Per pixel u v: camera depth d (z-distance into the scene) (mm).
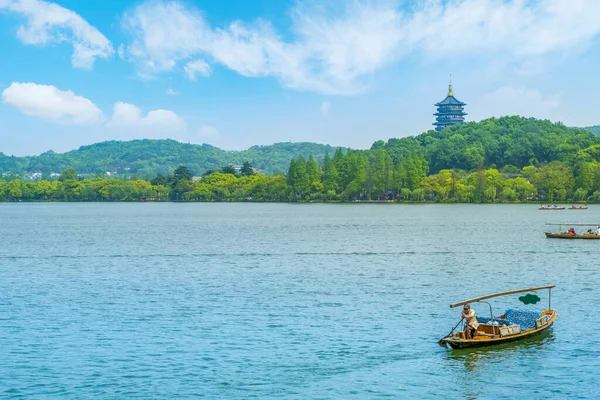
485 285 84125
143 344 55750
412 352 53344
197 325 62062
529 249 128250
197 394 45031
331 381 47312
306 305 70875
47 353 53344
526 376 48250
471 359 51656
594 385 46594
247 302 72688
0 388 45969
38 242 151250
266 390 45719
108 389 45844
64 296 76938
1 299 75062
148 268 102250
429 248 131375
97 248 135375
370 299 74375
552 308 68625
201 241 151250
